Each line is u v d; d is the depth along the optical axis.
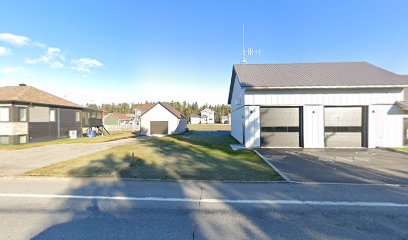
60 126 22.98
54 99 23.47
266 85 14.70
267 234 3.62
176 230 3.74
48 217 4.23
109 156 11.05
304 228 3.82
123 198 5.23
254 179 6.72
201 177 6.94
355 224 3.95
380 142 14.69
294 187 6.07
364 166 9.04
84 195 5.42
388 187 6.07
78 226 3.87
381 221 4.07
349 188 5.98
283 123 15.27
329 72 16.72
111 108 94.19
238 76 16.69
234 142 19.06
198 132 36.53
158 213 4.42
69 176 6.95
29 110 19.12
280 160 10.45
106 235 3.57
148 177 6.91
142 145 16.25
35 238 3.47
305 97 14.94
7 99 17.52
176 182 6.47
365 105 14.76
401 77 15.21
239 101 19.23
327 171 8.09
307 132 14.93
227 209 4.62
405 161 10.17
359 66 17.72
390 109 14.62
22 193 5.55
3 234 3.59
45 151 13.29
